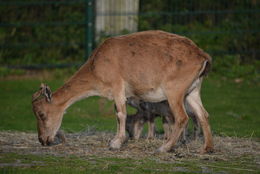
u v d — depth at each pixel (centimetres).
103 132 2380
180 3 4134
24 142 2141
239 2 4128
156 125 2684
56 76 3962
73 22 4056
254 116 2881
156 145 2081
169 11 4175
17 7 4250
